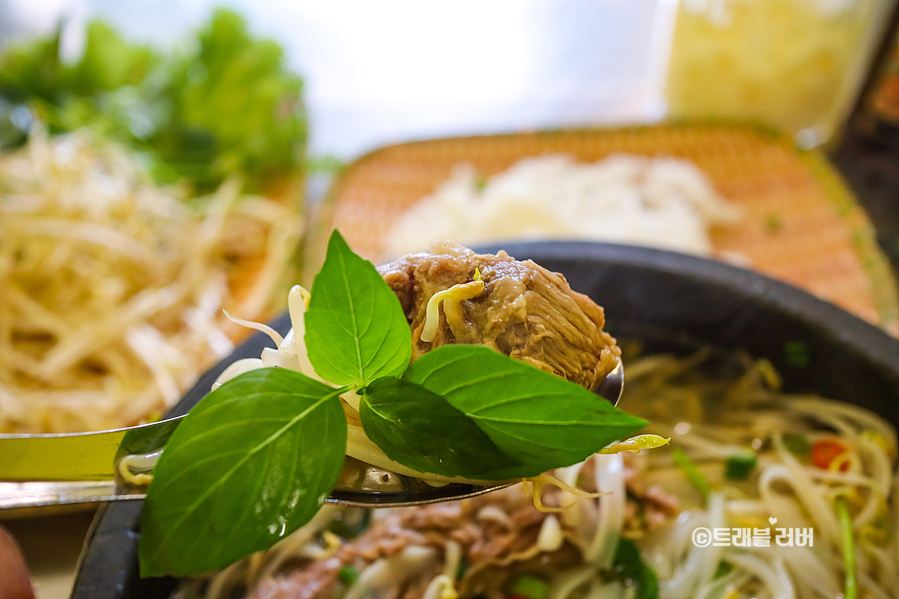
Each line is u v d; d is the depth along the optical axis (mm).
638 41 658
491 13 697
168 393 352
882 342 235
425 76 645
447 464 179
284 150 526
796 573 244
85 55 557
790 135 519
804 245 410
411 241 410
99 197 444
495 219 424
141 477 190
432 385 174
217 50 537
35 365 385
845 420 252
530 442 172
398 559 245
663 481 265
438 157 497
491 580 244
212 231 442
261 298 404
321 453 173
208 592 235
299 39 669
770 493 260
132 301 418
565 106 610
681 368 275
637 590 242
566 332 197
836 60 500
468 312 197
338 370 177
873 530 245
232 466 172
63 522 291
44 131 490
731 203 454
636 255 258
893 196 478
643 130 508
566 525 246
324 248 383
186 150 521
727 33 506
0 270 395
